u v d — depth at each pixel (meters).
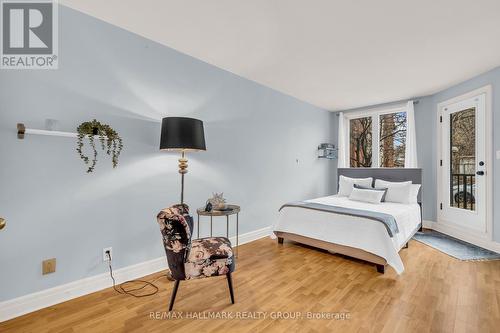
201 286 2.29
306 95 4.47
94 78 2.21
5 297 1.80
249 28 2.36
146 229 2.55
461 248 3.34
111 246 2.31
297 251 3.23
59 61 2.03
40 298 1.92
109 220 2.30
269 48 2.76
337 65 3.19
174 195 2.79
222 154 3.32
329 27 2.32
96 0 1.98
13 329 1.68
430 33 2.41
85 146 2.16
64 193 2.05
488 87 3.34
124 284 2.34
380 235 2.59
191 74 2.96
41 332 1.65
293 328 1.70
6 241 1.81
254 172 3.79
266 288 2.25
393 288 2.25
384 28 2.33
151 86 2.59
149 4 2.02
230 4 2.01
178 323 1.76
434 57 2.94
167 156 2.73
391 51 2.80
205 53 2.89
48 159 1.98
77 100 2.12
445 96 4.11
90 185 2.19
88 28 2.17
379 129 5.14
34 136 1.92
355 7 2.02
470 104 3.67
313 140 5.10
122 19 2.24
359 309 1.92
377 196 3.86
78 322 1.76
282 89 4.14
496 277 2.47
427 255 3.09
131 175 2.45
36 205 1.93
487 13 2.09
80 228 2.13
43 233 1.95
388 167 5.04
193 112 2.98
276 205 4.20
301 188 4.77
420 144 4.53
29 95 1.91
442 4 1.97
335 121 5.68
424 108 4.48
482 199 3.48
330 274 2.54
